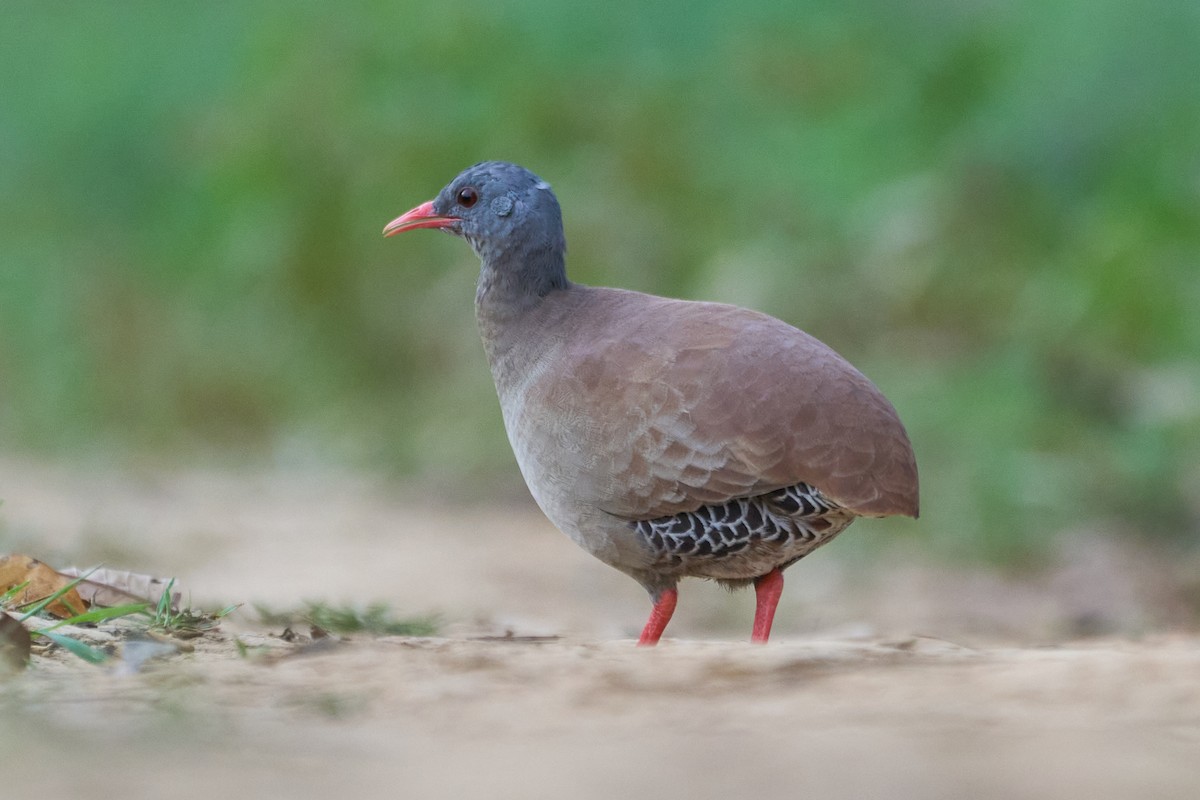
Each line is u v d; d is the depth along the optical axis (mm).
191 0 24953
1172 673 5145
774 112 20875
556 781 3869
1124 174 18062
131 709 4898
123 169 24328
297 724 4711
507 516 14977
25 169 24984
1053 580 12414
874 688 5180
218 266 20297
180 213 22016
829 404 6992
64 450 18281
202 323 19875
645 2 22016
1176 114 18578
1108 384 15594
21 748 4176
